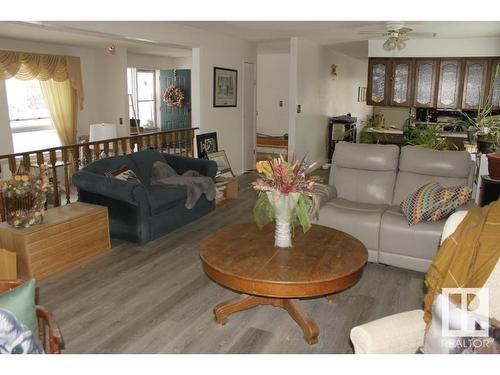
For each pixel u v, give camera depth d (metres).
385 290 3.36
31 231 3.37
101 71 8.71
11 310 1.58
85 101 8.67
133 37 4.99
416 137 5.45
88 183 4.15
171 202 4.49
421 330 1.73
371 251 3.70
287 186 2.63
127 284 3.42
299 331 2.78
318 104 8.39
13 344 1.56
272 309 3.04
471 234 1.81
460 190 3.45
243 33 6.55
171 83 9.99
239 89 7.42
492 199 3.85
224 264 2.53
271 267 2.50
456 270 1.79
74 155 4.82
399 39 5.41
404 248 3.55
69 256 3.70
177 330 2.78
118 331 2.75
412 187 4.00
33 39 7.16
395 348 1.67
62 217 3.68
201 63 6.28
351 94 11.08
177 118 10.09
